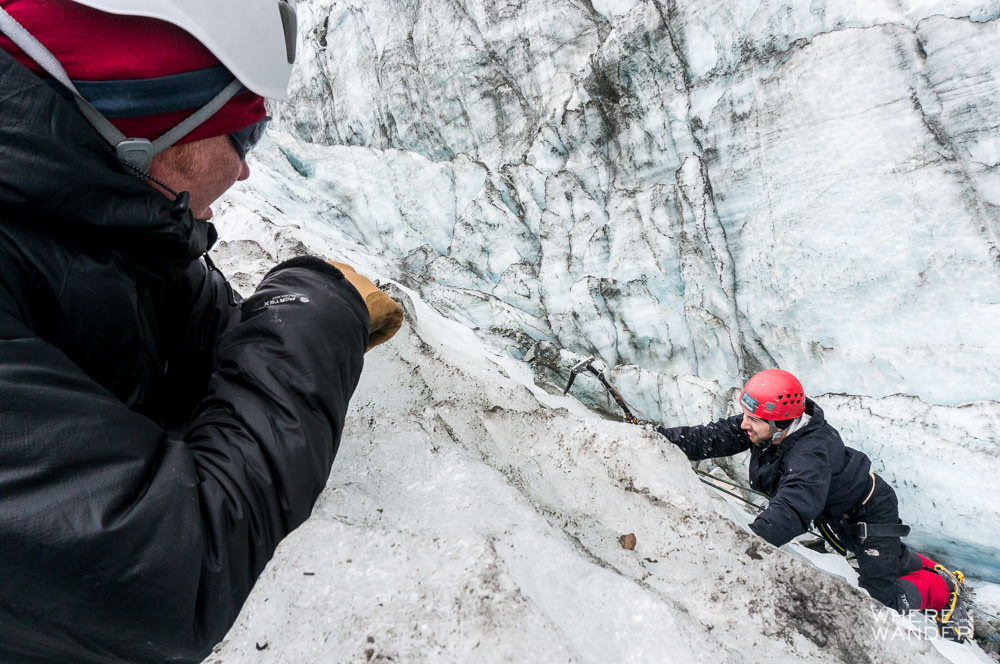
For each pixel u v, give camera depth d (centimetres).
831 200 388
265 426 56
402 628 63
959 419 318
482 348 317
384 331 86
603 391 408
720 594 99
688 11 445
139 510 43
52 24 43
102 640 44
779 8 414
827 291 386
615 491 127
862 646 93
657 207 462
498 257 519
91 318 52
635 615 77
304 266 74
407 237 552
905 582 236
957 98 354
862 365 365
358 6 619
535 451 144
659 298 449
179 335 78
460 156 563
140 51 46
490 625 63
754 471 249
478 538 73
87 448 42
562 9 529
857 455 245
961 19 355
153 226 53
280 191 520
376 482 93
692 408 396
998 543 292
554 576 80
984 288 339
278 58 55
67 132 45
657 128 472
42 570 39
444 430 119
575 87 508
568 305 465
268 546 54
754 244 423
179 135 51
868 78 379
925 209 358
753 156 425
